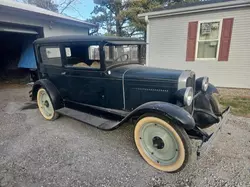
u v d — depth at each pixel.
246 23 6.03
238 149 2.58
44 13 6.76
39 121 3.78
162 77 2.42
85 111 3.31
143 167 2.30
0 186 1.99
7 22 5.87
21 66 8.66
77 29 9.55
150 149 2.34
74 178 2.11
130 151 2.64
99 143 2.87
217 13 6.41
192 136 2.32
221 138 2.88
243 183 1.97
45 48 3.56
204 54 7.08
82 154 2.57
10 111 4.43
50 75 3.67
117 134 3.15
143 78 2.52
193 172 2.17
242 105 4.52
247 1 5.68
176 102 2.34
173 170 2.14
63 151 2.65
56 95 3.55
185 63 7.52
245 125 3.34
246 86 6.53
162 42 7.83
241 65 6.44
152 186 1.98
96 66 2.92
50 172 2.21
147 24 7.94
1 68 10.23
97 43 2.67
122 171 2.22
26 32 6.72
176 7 6.98
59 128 3.43
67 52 3.21
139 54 3.42
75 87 3.27
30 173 2.19
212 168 2.22
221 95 5.56
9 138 3.05
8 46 9.87
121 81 2.70
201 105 2.82
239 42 6.29
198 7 6.48
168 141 2.16
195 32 6.98
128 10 15.15
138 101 2.66
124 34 17.52
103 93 2.95
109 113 2.91
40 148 2.73
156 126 2.22
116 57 2.94
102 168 2.28
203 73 7.21
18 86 7.62
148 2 15.25
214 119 2.67
